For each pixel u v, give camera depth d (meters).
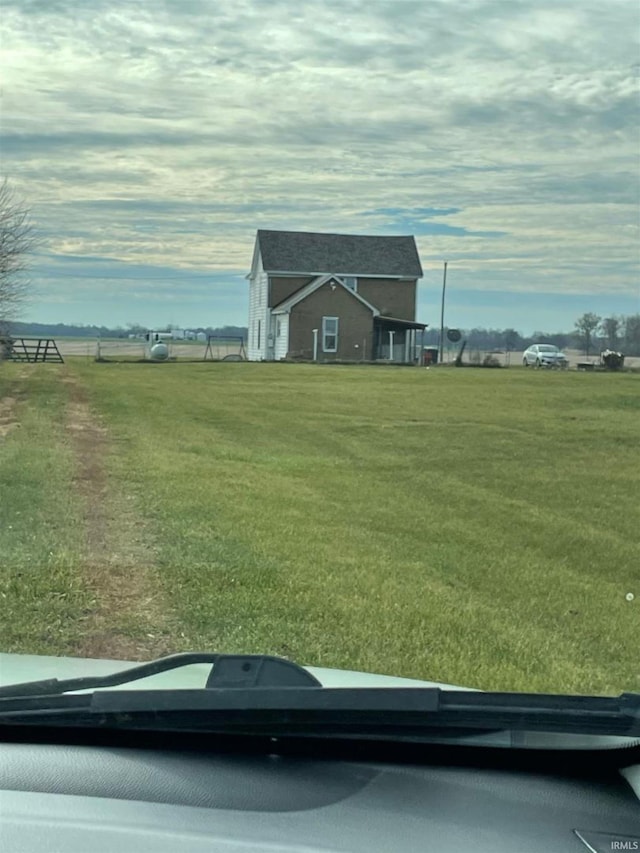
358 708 2.78
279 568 7.99
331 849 2.18
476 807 2.50
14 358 41.59
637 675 6.25
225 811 2.35
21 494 10.63
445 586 8.22
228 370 38.19
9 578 7.04
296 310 50.19
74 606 6.54
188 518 9.96
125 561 7.92
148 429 18.55
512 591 8.33
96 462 13.68
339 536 9.86
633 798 2.64
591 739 2.79
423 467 15.77
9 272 29.36
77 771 2.62
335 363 45.41
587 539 10.88
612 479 15.16
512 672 5.86
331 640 6.20
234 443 17.45
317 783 2.59
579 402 26.75
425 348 53.97
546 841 2.33
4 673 3.70
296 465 15.24
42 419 18.92
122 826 2.23
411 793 2.56
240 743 2.86
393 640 6.29
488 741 2.79
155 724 2.81
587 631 7.26
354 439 18.84
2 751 2.78
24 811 2.30
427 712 2.78
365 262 55.00
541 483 14.65
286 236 55.00
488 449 17.95
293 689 2.84
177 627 6.30
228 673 3.01
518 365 50.19
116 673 3.40
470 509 12.35
